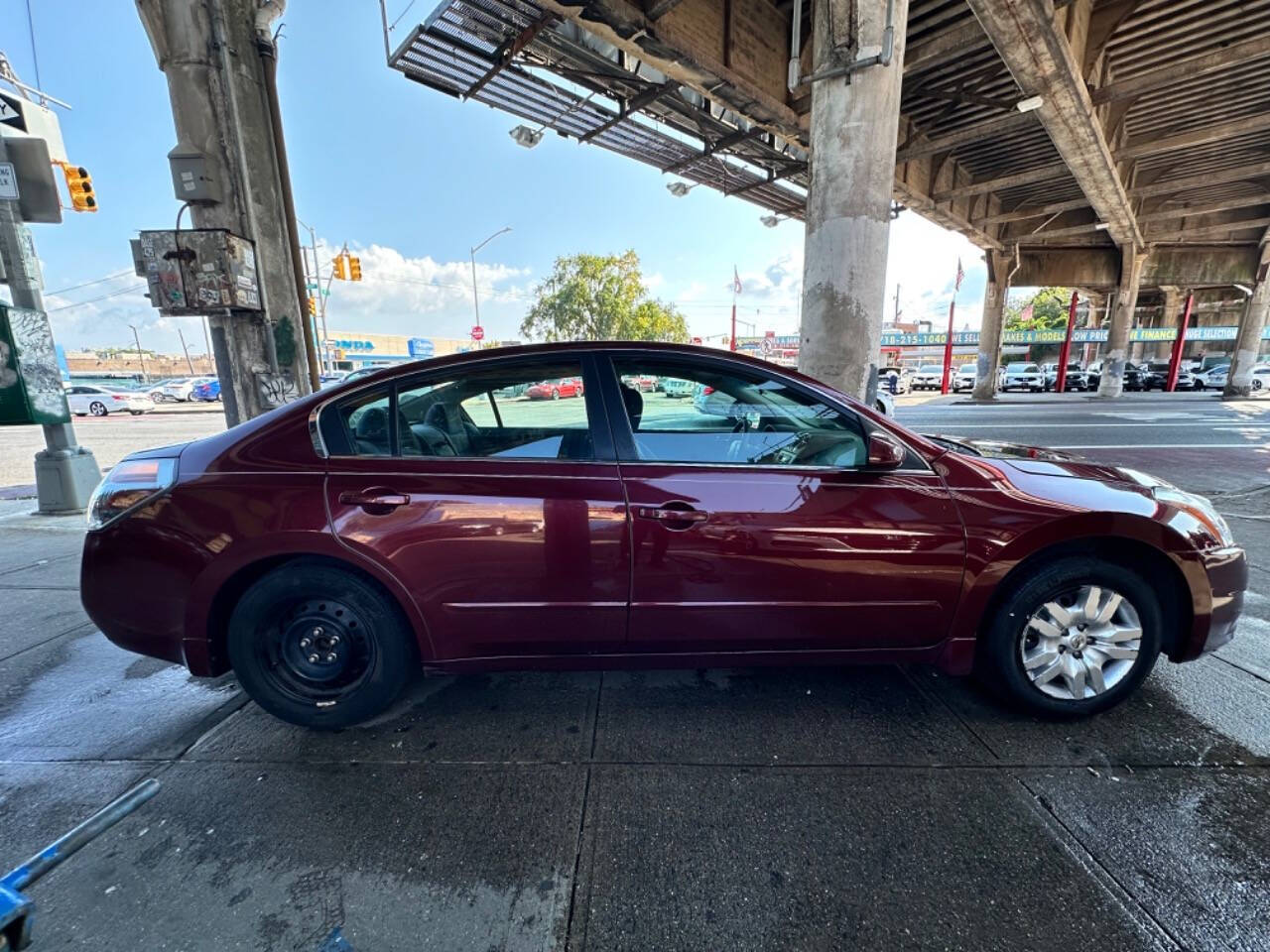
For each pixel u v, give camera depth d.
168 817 1.99
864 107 5.27
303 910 1.63
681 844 1.85
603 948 1.52
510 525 2.24
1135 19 10.12
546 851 1.83
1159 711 2.52
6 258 5.99
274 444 2.33
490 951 1.52
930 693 2.69
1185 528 2.36
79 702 2.73
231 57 4.90
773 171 13.41
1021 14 8.27
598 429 2.35
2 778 2.19
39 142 5.88
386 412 2.37
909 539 2.30
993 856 1.79
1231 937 1.53
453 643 2.35
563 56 8.52
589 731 2.44
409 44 7.96
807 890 1.69
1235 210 22.72
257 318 5.23
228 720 2.56
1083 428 13.42
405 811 2.01
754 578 2.29
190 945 1.54
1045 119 11.67
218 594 2.31
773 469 2.32
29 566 4.71
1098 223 20.92
